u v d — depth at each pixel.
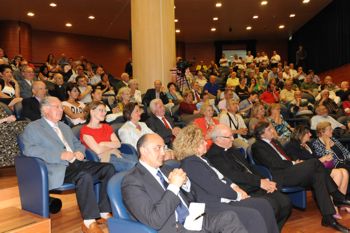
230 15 12.20
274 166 3.43
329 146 4.10
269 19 12.95
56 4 10.42
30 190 2.71
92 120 3.45
